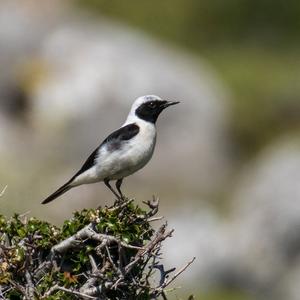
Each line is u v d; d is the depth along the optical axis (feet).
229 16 114.93
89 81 95.25
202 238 75.41
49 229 25.62
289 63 108.88
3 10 104.83
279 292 75.51
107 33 103.45
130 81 96.02
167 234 24.68
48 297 23.80
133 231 25.55
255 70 106.11
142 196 90.43
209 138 96.22
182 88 97.81
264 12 115.34
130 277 24.98
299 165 85.30
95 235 24.64
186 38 112.47
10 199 49.37
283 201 80.43
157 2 114.11
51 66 97.91
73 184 32.71
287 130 98.43
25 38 100.89
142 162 32.30
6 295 24.70
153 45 103.24
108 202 77.00
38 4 107.76
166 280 25.13
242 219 81.30
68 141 92.07
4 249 24.68
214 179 94.07
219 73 104.73
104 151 31.99
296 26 115.03
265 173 87.45
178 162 94.17
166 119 95.86
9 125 92.32
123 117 94.22
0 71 97.66
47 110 93.97
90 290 24.11
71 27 103.81
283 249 77.66
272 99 100.99
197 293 71.51
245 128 98.22
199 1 114.93
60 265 24.99
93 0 112.47
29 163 84.33
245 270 75.66
